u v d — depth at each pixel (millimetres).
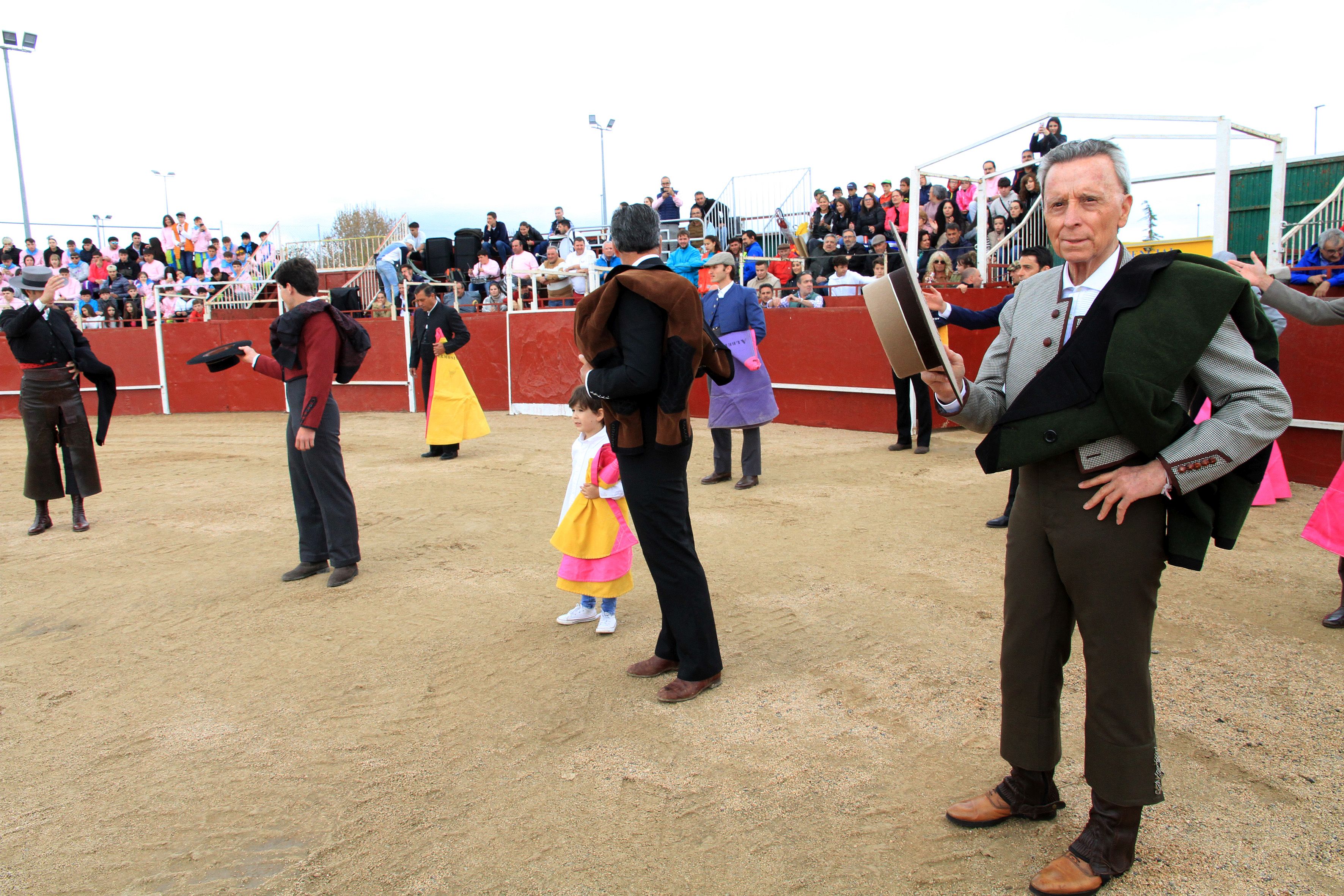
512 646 4367
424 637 4543
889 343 2461
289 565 6004
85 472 7223
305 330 5316
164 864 2721
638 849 2682
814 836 2713
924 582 5047
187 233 24391
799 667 3961
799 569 5398
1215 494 2250
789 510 6895
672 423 3420
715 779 3062
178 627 4848
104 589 5594
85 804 3078
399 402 15547
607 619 4484
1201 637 4105
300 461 5531
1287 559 5227
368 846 2760
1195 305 2125
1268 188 13711
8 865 2738
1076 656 3895
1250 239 13977
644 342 3361
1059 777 2965
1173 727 3287
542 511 7277
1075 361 2234
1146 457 2223
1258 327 2180
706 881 2521
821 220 15508
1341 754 3061
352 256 21391
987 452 2344
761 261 15141
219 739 3520
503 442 11250
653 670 3938
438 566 5836
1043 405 2264
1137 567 2223
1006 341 2625
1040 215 12523
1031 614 2477
